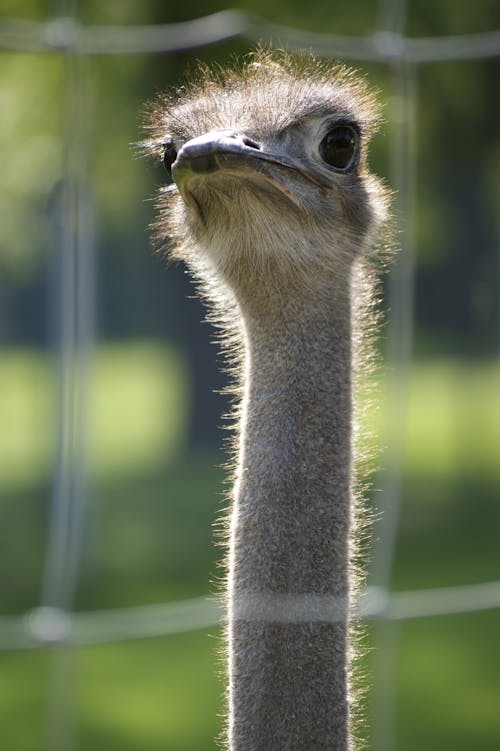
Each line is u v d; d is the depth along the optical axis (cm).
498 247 4062
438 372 4756
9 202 3741
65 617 1106
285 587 860
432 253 4112
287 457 885
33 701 2095
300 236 905
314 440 891
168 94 1069
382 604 1065
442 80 3294
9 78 3312
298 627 848
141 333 7625
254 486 880
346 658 856
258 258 905
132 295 6775
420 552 2975
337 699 848
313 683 844
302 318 909
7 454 4819
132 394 7025
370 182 988
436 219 3966
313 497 877
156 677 2273
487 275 4172
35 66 3284
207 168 867
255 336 914
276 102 927
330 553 869
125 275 6525
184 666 2334
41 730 1989
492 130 3428
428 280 4356
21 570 2895
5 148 3350
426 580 2719
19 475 4281
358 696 894
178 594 2684
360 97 989
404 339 1232
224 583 925
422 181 3788
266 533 868
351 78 1012
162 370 7969
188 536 3241
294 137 916
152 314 6862
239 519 877
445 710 2062
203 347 4075
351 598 882
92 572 2888
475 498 3462
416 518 3266
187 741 1994
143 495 3775
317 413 898
